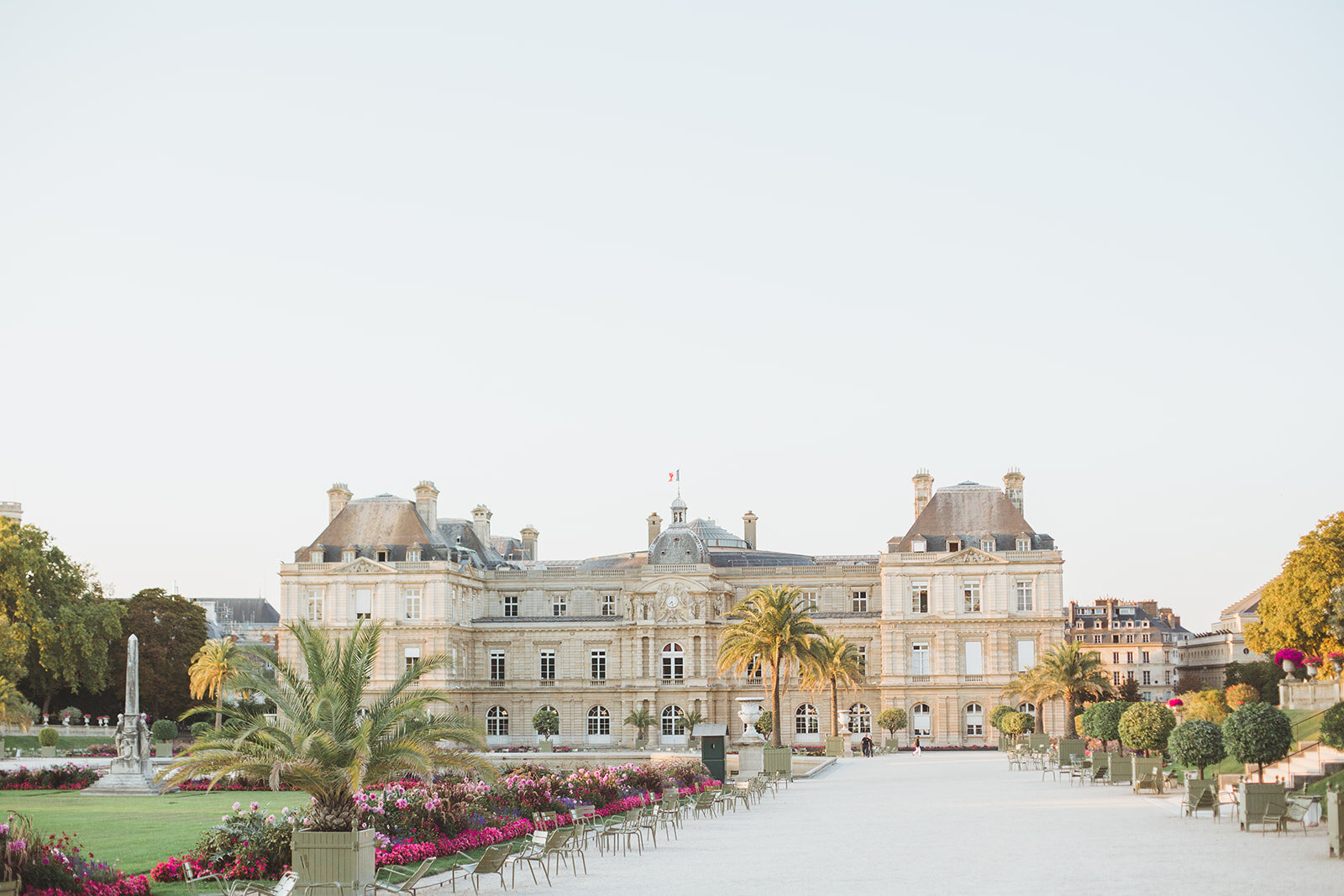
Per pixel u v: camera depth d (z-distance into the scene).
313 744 34.41
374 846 36.50
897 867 41.12
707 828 55.06
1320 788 52.38
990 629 134.75
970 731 134.38
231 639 127.25
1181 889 35.22
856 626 139.88
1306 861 39.94
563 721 143.38
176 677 142.38
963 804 63.94
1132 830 49.91
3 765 95.62
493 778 39.03
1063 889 35.84
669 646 141.00
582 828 44.91
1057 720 131.88
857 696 139.12
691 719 134.12
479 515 167.38
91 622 124.38
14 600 117.19
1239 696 74.75
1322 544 100.19
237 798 73.94
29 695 132.38
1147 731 67.44
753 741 91.19
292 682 38.06
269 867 40.00
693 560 142.50
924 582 137.00
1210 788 52.94
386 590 141.12
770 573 149.12
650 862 43.94
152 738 123.31
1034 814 57.78
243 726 37.84
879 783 81.25
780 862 43.12
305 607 142.50
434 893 38.28
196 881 39.44
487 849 37.91
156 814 63.00
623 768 68.75
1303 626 100.12
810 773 92.25
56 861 34.00
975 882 37.69
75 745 123.19
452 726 38.41
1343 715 52.12
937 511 141.12
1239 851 42.62
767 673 134.62
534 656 145.75
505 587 154.75
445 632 140.00
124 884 36.00
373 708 37.44
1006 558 135.62
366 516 147.38
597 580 153.38
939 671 135.12
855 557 162.88
